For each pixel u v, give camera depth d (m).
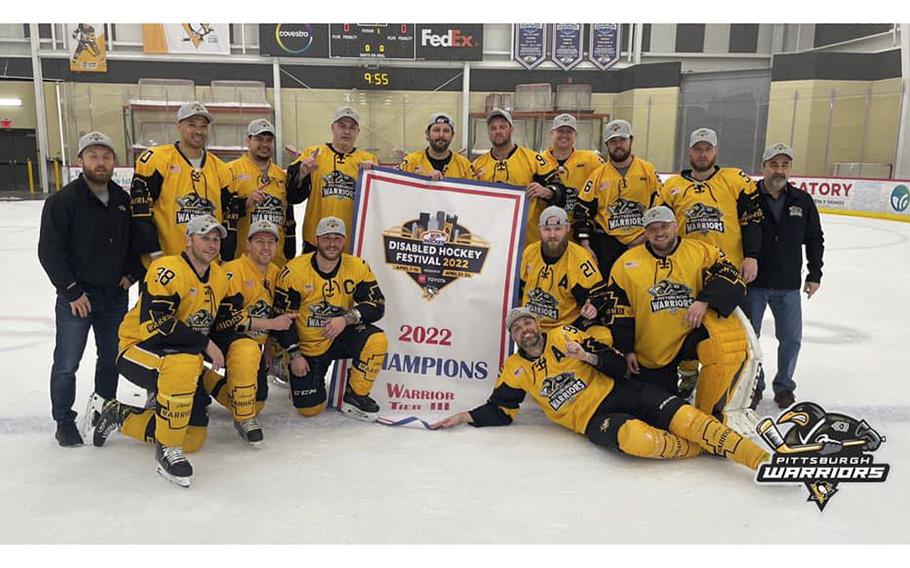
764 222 4.28
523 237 4.34
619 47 21.33
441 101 21.67
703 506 3.00
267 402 4.33
